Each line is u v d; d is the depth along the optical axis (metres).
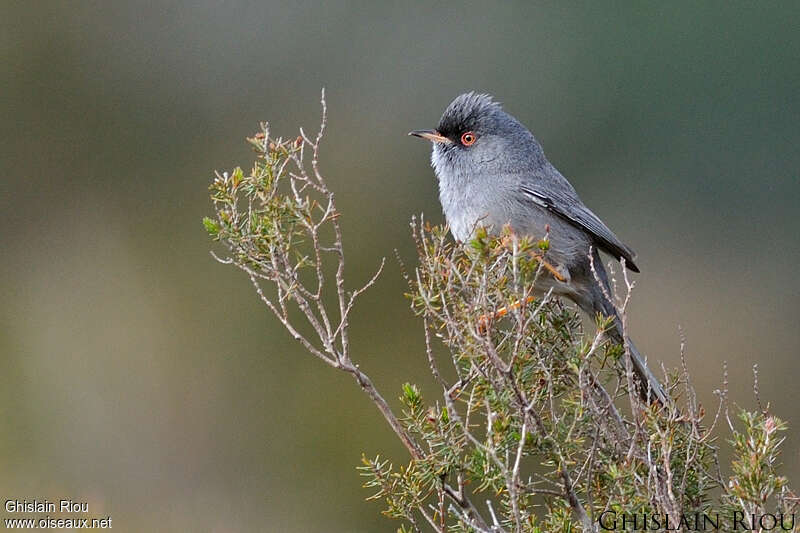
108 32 18.98
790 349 16.55
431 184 17.69
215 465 13.91
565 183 8.70
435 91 19.09
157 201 17.83
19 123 18.27
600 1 19.39
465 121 8.66
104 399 14.70
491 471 5.41
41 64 18.59
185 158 18.42
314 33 19.31
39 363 15.13
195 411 14.66
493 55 19.41
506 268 5.73
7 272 16.80
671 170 18.91
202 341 15.29
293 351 15.00
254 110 18.84
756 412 5.58
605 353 6.11
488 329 5.34
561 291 8.59
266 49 19.19
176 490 13.27
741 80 18.72
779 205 18.45
